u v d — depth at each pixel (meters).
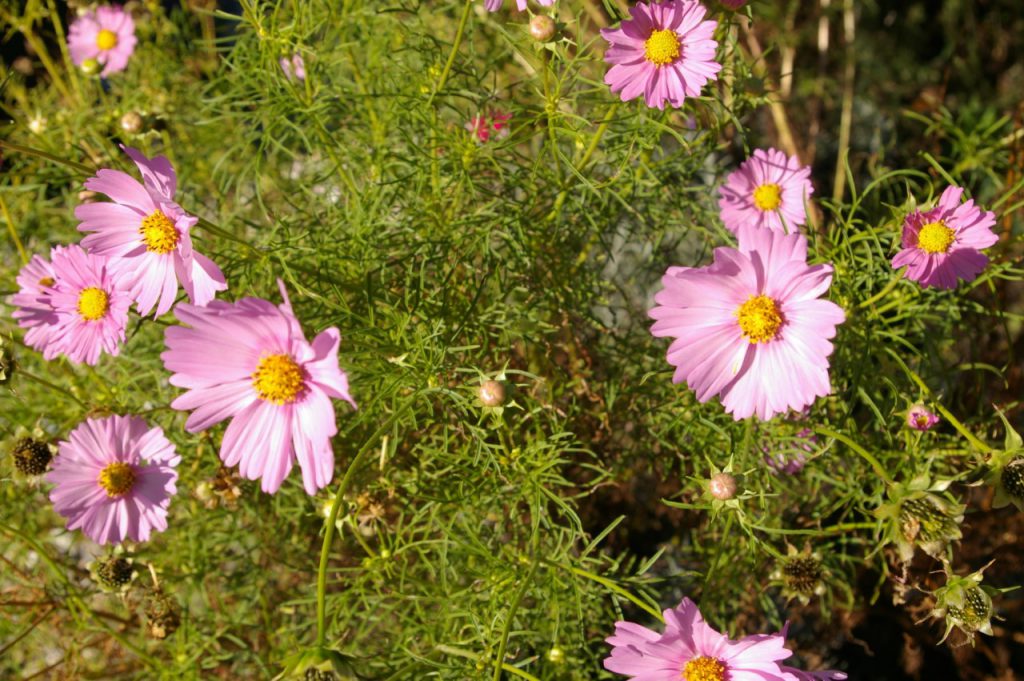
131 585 0.62
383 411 0.61
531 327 0.65
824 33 0.93
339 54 0.70
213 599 0.73
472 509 0.63
